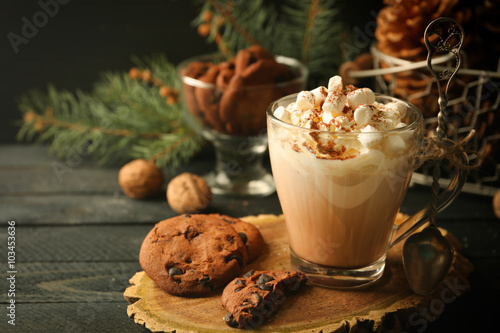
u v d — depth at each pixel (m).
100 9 0.77
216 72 0.65
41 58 0.78
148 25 0.77
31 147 0.78
